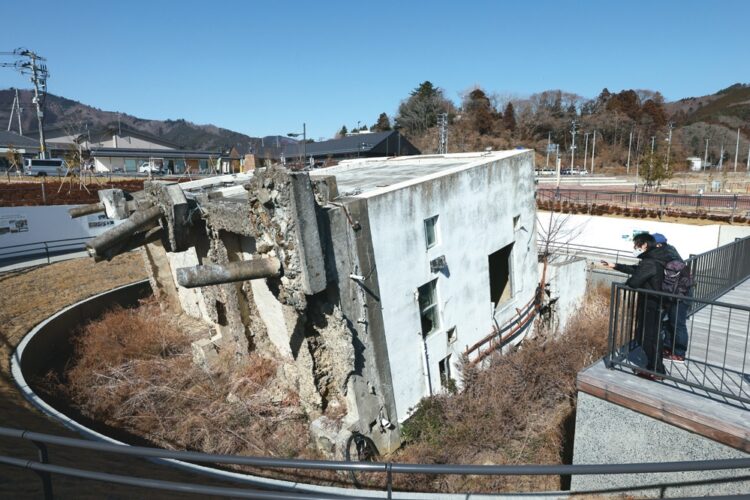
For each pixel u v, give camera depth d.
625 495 6.14
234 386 12.84
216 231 12.37
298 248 8.87
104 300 18.36
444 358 13.14
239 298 13.55
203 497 6.32
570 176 69.31
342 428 10.42
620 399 6.10
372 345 10.76
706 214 28.89
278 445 10.78
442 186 12.57
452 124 96.88
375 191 11.06
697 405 5.55
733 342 7.90
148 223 12.51
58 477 5.84
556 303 18.03
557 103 109.94
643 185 51.56
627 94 105.19
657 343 6.27
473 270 14.09
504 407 11.41
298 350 10.88
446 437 10.90
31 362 13.82
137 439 10.98
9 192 27.31
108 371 13.82
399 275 11.46
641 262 6.54
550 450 9.97
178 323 17.52
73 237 24.73
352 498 3.65
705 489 5.48
